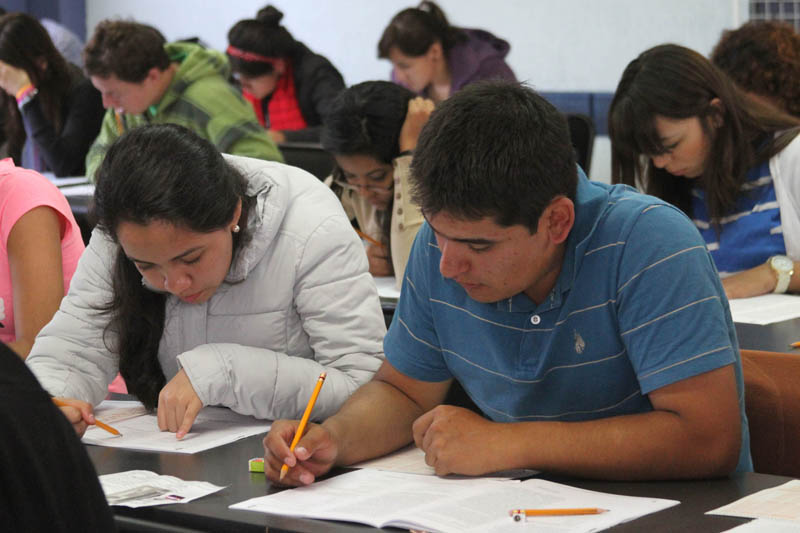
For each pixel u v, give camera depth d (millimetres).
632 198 1359
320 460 1385
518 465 1330
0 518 824
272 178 1769
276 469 1359
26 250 2080
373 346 1777
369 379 1754
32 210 2092
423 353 1553
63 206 2174
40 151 4812
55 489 864
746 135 2639
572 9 5520
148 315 1777
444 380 1589
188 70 3740
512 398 1466
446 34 4285
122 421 1761
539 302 1396
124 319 1771
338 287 1773
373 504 1239
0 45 4559
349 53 6438
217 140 3691
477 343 1470
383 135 2656
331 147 2715
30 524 839
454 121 1242
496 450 1331
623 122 2613
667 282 1294
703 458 1291
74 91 4711
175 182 1493
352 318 1773
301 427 1382
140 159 1499
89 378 1812
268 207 1728
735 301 2520
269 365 1711
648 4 5301
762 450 1701
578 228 1336
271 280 1766
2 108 3795
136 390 1826
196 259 1564
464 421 1370
